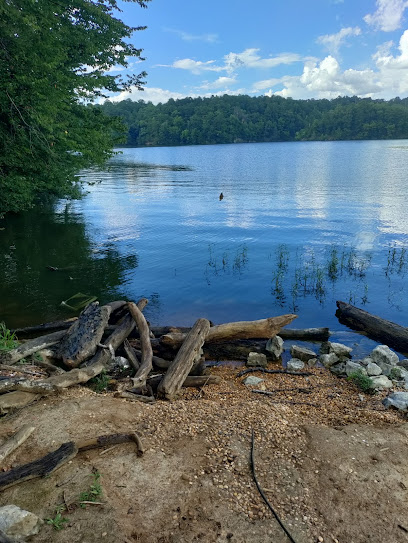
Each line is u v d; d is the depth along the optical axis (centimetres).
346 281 1285
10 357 692
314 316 1058
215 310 1094
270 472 422
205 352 855
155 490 390
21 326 980
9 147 1435
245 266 1452
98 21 1681
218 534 346
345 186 3481
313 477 417
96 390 642
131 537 337
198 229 2030
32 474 392
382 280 1286
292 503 383
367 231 1908
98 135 1891
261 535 347
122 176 4738
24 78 1291
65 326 940
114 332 828
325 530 356
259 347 856
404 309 1075
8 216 2311
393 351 881
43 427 481
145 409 548
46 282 1302
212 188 3581
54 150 1669
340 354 841
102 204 2800
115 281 1317
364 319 973
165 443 464
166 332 893
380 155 7331
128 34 1811
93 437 462
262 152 9612
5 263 1498
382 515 374
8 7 1161
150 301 1152
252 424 513
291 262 1487
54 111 1490
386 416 565
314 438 484
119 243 1786
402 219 2142
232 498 386
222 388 701
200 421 515
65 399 558
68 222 2203
